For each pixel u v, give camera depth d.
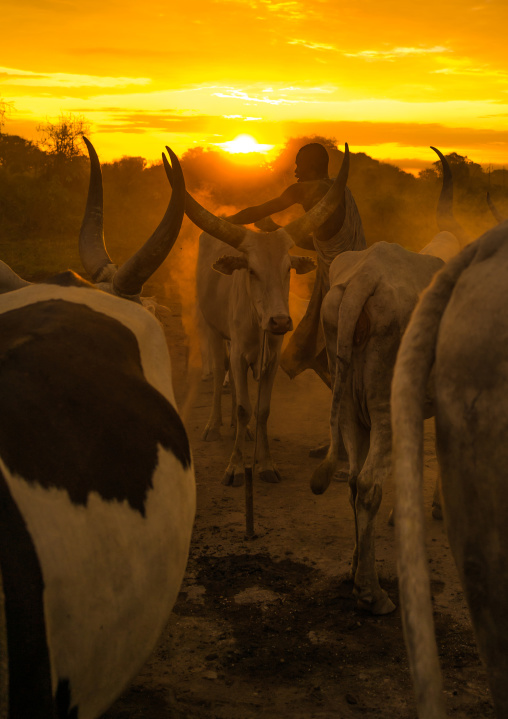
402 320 3.53
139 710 2.80
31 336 1.90
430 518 4.85
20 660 1.30
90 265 2.78
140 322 2.35
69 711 1.51
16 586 1.30
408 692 2.98
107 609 1.59
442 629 3.46
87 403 1.77
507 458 1.34
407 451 1.50
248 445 6.32
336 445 3.39
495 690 1.45
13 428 1.53
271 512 4.88
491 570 1.41
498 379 1.38
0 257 24.38
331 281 4.30
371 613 3.60
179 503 1.97
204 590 3.87
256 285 4.96
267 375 5.49
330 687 3.03
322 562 4.14
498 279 1.45
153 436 1.93
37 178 46.81
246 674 3.12
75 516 1.52
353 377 3.69
